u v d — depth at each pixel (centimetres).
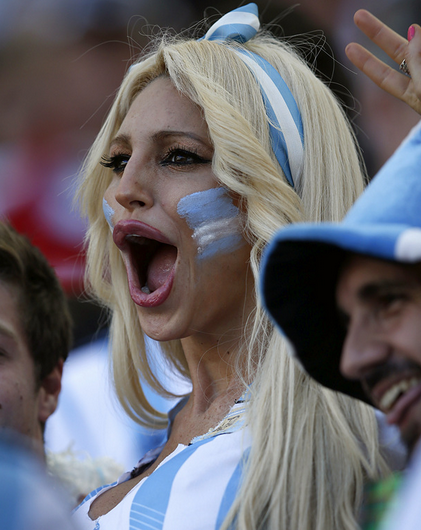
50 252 1269
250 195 520
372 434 475
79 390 945
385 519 366
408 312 275
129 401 691
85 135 1338
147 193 537
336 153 568
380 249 251
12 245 640
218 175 521
